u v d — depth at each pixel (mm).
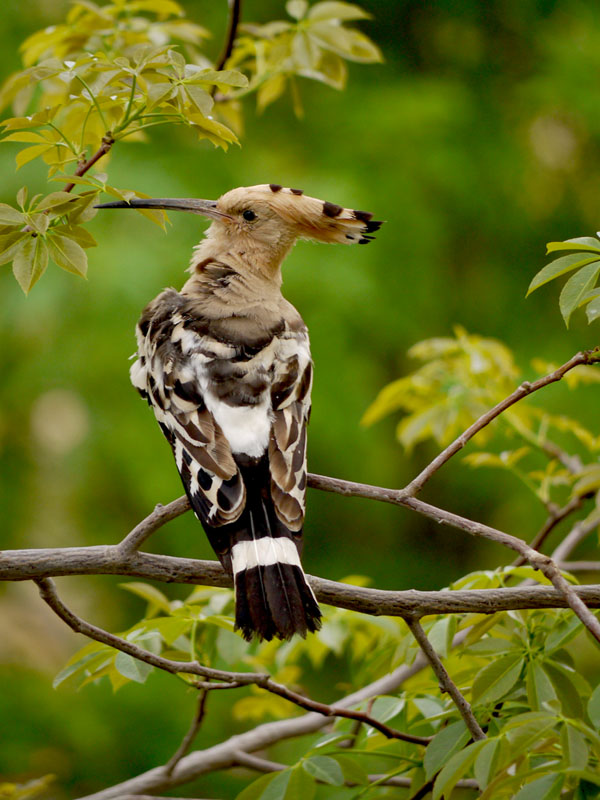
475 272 16078
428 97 15703
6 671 13609
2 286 13500
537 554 5184
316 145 15195
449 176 15234
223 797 13062
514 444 14391
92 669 5891
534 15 16984
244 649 6465
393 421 14852
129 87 5926
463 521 5391
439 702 6273
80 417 15062
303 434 6082
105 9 8672
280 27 8680
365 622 7188
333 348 13844
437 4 16859
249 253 7355
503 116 16406
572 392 14453
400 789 6891
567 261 5086
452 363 9062
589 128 16344
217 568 5590
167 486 13609
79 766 12695
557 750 5258
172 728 12969
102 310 13102
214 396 6137
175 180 13859
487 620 5824
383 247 14586
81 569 5488
